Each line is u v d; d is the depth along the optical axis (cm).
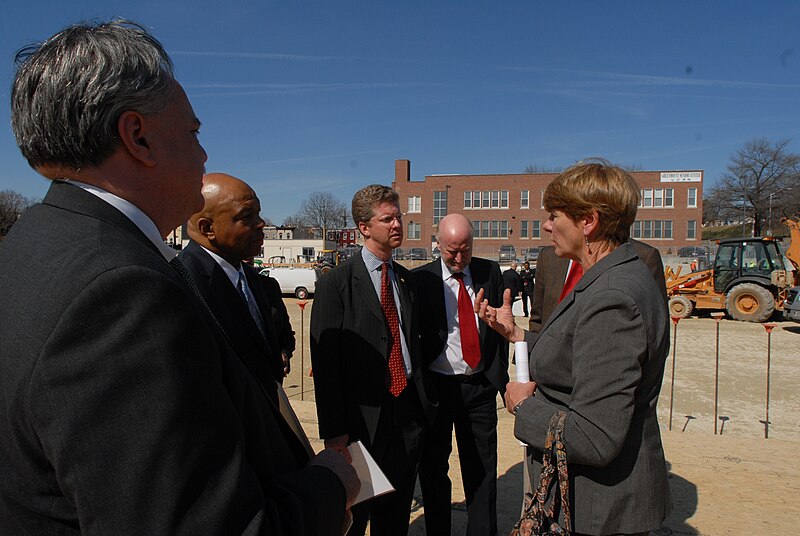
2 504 86
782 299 1419
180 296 87
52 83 92
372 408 256
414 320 281
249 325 209
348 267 268
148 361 80
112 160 97
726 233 6359
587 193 172
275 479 109
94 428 76
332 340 256
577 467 164
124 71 95
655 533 298
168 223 110
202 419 84
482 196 5078
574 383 159
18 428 81
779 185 5038
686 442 466
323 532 106
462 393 302
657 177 4722
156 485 77
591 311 156
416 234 5212
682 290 1543
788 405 682
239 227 230
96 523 76
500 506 345
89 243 86
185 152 108
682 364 927
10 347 81
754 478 376
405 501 269
